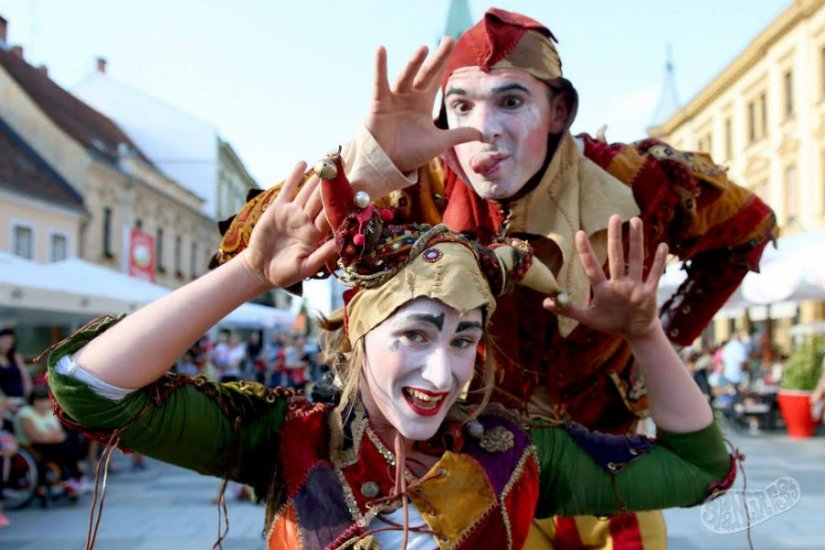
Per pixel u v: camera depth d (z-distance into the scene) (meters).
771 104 21.34
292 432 1.55
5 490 6.32
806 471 7.08
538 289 1.65
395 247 1.44
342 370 1.62
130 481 7.67
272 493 1.53
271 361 14.81
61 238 19.30
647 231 2.11
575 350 2.04
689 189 2.16
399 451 1.49
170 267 27.44
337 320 1.75
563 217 1.96
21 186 17.39
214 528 5.55
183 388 1.49
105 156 21.22
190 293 1.39
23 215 17.55
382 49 1.35
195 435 1.48
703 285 2.50
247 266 1.42
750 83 22.61
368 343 1.46
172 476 7.96
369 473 1.51
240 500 6.60
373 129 1.41
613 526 2.24
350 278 1.46
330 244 1.40
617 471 1.65
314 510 1.46
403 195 1.99
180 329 1.37
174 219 27.77
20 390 7.14
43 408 6.44
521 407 1.95
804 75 19.55
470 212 1.99
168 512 6.14
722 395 10.73
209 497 6.78
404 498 1.44
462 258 1.46
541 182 1.95
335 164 1.36
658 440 1.72
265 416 1.59
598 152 2.13
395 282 1.43
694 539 5.00
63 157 20.31
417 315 1.41
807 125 19.44
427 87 1.41
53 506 6.42
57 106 23.17
